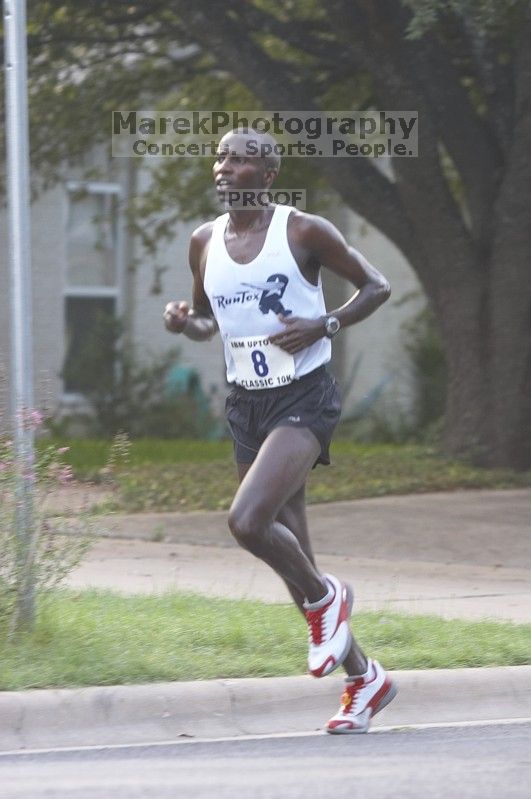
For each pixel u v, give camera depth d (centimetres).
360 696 2000
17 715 1952
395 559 3541
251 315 1881
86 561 3375
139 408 7462
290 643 2323
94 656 2147
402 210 5056
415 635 2417
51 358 7712
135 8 5191
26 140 2350
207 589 2959
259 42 5716
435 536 3838
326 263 1894
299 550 1856
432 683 2186
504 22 4419
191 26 4688
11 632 2222
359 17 4578
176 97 6019
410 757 1881
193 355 8056
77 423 7388
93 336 7494
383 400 8056
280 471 1839
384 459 5341
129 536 3834
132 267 6831
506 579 3253
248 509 1817
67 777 1761
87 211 7806
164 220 6362
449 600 2933
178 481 4944
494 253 4962
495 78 4962
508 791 1709
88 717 1986
